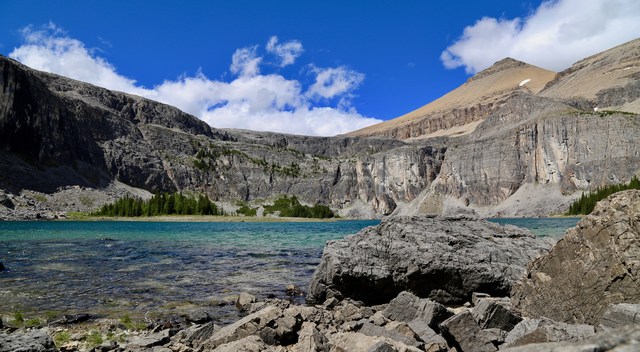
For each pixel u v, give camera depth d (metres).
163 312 19.45
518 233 26.28
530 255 22.95
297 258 40.94
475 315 14.22
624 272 12.46
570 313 13.93
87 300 21.45
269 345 12.72
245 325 13.40
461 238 23.61
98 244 54.81
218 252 46.22
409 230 23.95
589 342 3.34
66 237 68.12
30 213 166.62
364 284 21.88
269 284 27.44
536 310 15.29
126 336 15.22
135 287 25.19
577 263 14.15
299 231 98.50
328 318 16.64
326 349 12.10
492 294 20.77
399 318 16.06
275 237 73.81
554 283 14.88
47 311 18.92
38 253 42.31
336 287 22.14
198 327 15.10
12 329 15.50
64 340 14.29
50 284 25.36
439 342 12.82
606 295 12.84
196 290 24.86
